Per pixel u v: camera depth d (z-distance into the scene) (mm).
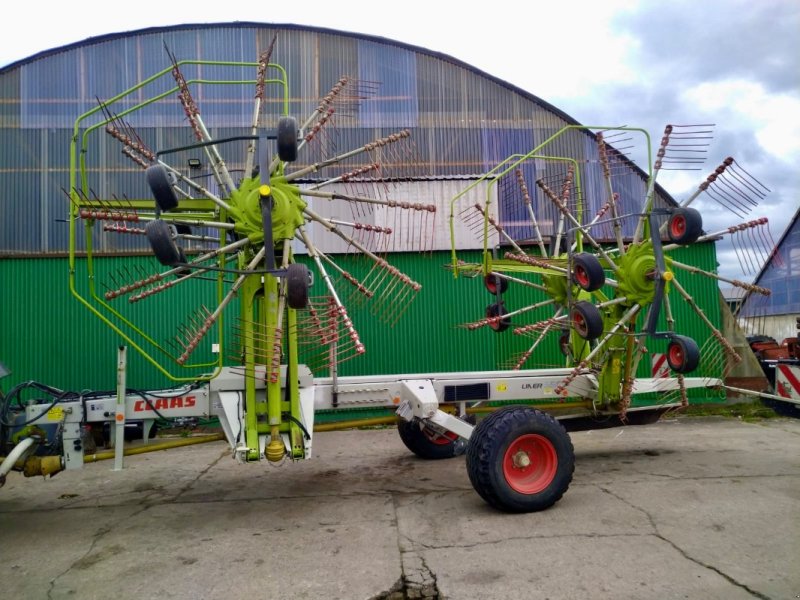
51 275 10266
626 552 4062
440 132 11945
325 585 3711
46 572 4043
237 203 4945
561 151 12008
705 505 5066
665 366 8648
